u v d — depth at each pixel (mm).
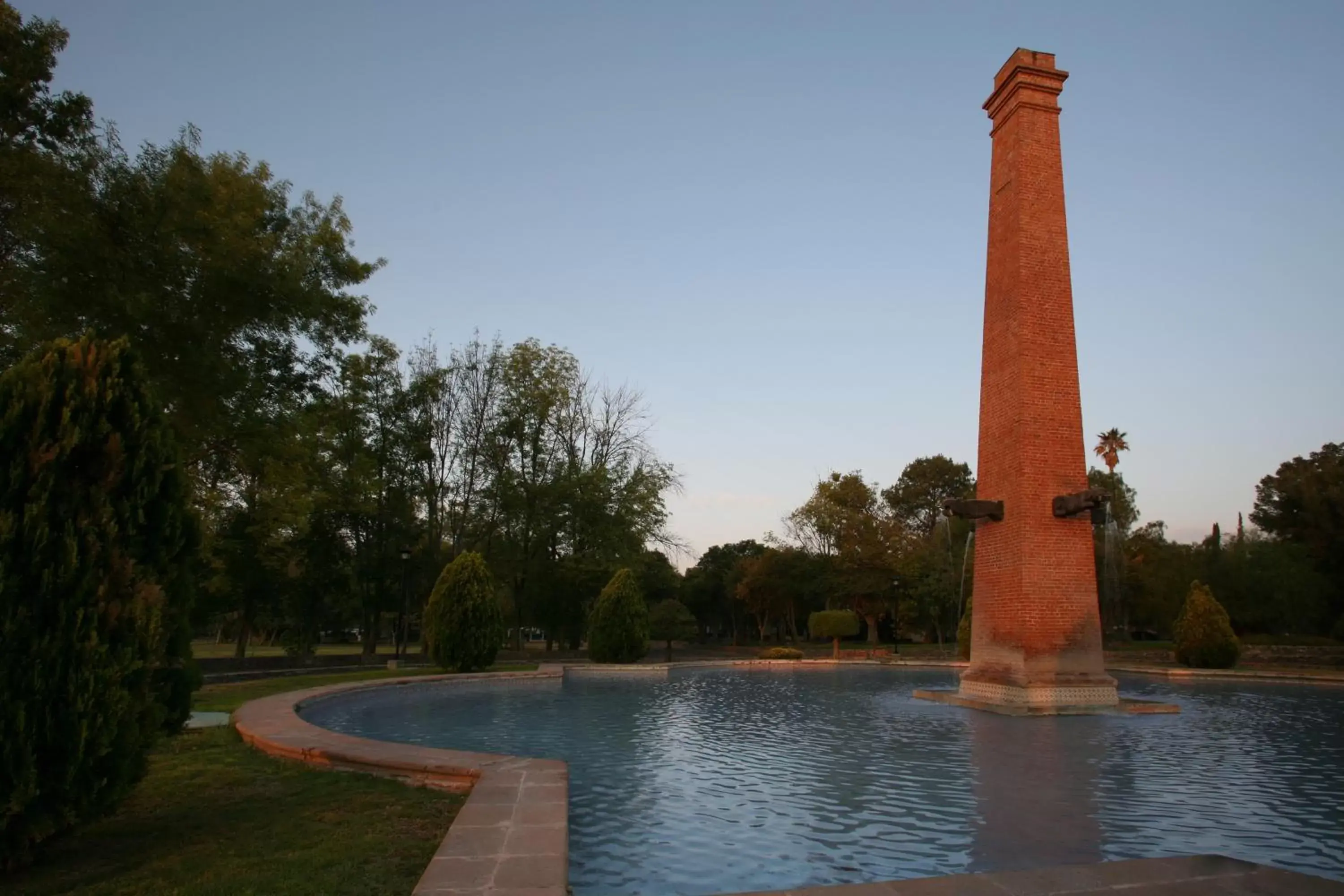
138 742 5195
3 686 4551
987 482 16125
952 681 21297
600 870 5109
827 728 12023
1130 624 43281
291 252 19234
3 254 13688
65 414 5023
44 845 5129
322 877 4605
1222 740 10898
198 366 15312
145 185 14891
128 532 5246
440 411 34438
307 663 25812
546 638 36688
